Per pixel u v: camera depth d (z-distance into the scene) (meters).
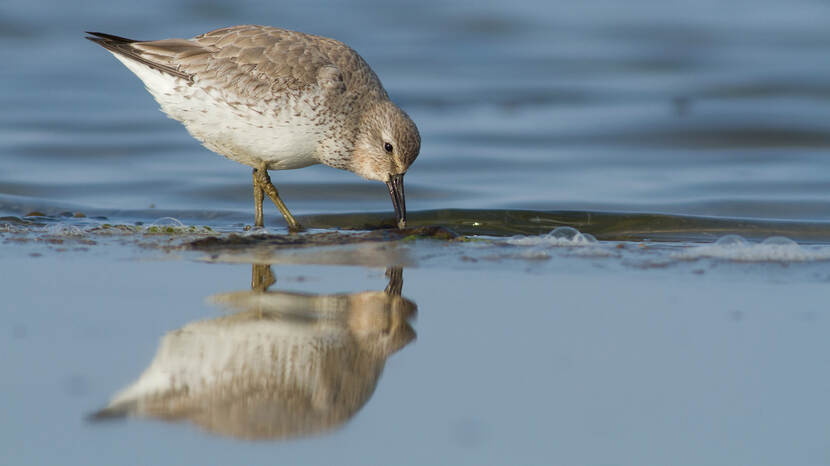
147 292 8.42
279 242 10.52
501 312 7.95
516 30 26.73
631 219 12.64
